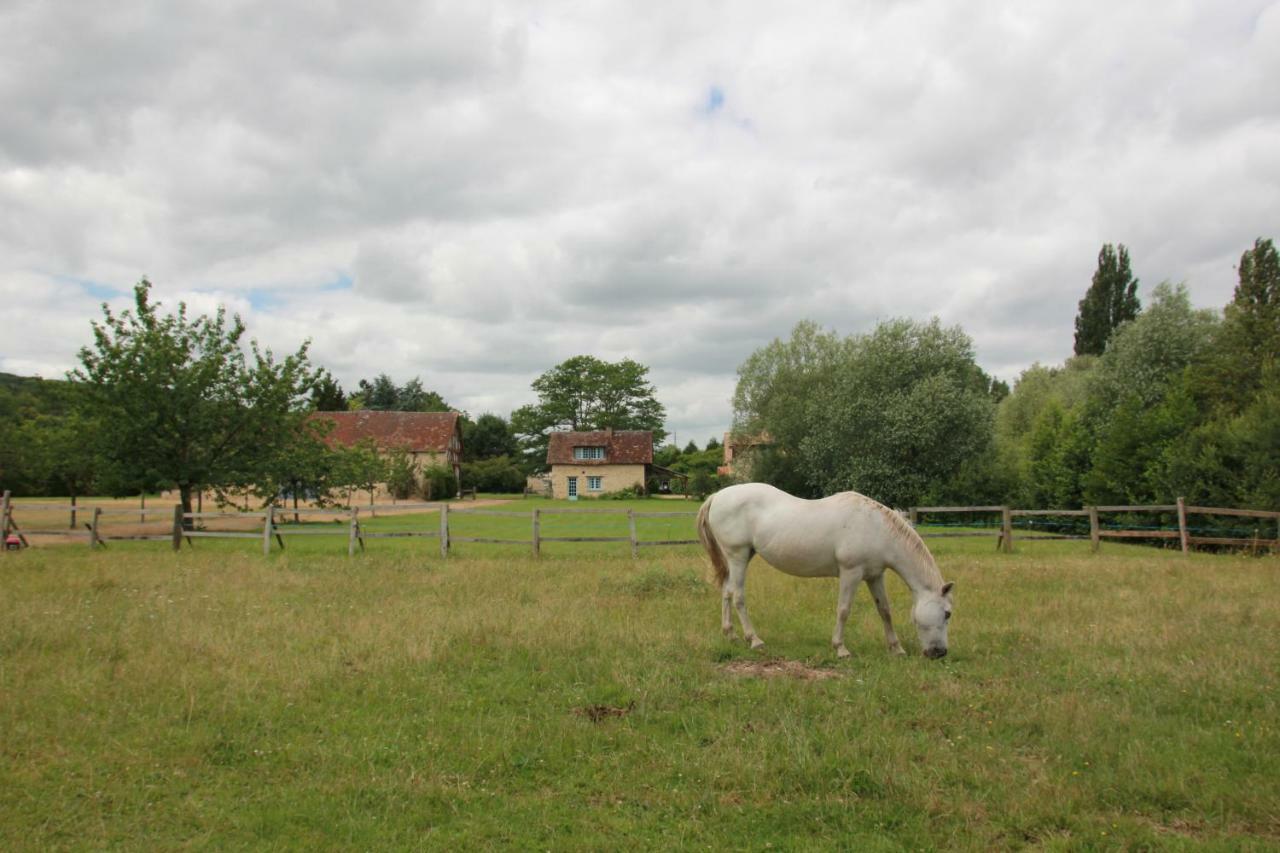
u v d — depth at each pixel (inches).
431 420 2743.6
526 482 3051.2
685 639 334.3
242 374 938.7
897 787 185.8
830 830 170.2
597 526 1224.2
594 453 2800.2
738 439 1995.6
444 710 244.7
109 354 855.1
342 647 312.8
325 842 163.5
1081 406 1295.5
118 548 738.8
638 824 172.9
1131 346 1305.4
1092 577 509.7
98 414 869.2
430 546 802.2
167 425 892.0
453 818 175.2
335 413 2741.1
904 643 339.6
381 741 218.1
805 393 1847.9
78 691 249.4
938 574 310.8
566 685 271.9
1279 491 736.3
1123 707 241.0
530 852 161.3
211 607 396.2
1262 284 1529.3
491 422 3474.4
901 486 1473.9
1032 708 238.1
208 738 214.7
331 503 1387.8
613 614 387.2
